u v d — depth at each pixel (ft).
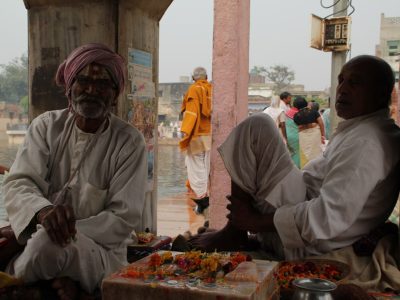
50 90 15.29
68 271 10.16
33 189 10.89
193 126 28.76
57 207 9.82
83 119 11.11
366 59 11.48
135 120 15.67
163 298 8.08
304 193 11.71
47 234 9.78
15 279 10.07
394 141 11.08
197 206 25.79
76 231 10.00
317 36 28.07
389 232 11.44
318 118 34.78
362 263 11.00
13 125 37.63
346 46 27.89
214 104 22.27
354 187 10.50
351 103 11.45
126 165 11.20
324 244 11.14
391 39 64.39
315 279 8.42
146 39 16.24
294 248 11.21
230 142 11.79
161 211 26.27
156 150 17.35
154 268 8.89
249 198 11.96
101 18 14.65
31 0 15.11
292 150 34.91
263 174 11.62
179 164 59.26
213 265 8.60
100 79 10.85
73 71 10.87
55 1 14.93
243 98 23.02
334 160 10.99
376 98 11.36
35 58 15.35
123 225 10.88
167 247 14.96
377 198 11.15
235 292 7.84
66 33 14.97
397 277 10.41
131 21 15.20
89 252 10.25
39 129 11.45
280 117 35.91
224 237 12.36
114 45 14.64
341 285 9.07
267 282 8.66
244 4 22.47
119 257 11.28
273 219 11.19
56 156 11.31
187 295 7.96
